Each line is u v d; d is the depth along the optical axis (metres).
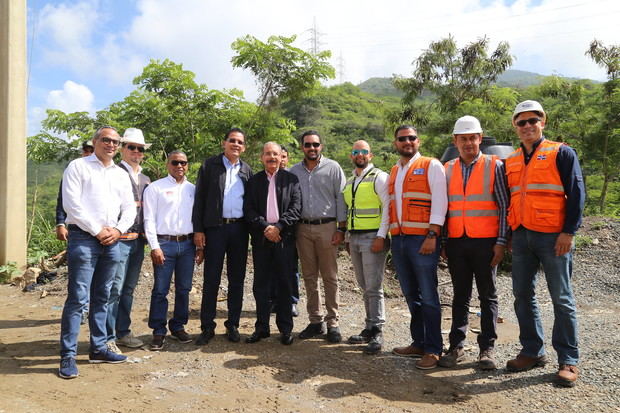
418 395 3.49
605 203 16.02
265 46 10.48
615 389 3.36
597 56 16.36
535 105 3.67
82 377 3.78
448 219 4.09
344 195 4.77
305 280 4.96
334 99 65.12
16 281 7.66
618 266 7.35
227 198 4.63
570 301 3.58
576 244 8.22
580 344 4.32
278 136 11.21
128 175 4.30
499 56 14.98
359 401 3.39
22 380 3.68
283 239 4.63
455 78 15.34
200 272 7.25
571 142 16.80
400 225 4.21
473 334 5.02
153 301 4.55
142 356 4.30
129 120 11.20
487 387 3.59
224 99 11.28
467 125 3.97
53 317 5.72
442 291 6.75
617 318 5.23
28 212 10.46
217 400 3.38
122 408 3.22
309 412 3.21
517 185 3.77
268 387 3.62
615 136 15.54
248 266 7.52
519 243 3.79
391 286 6.91
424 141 15.11
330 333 4.78
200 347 4.56
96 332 4.10
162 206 4.62
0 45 8.08
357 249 4.70
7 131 8.02
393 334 5.05
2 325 5.36
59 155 10.88
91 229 3.86
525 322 3.84
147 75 11.30
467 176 4.02
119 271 4.33
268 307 4.77
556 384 3.53
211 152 10.95
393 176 4.34
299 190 4.76
